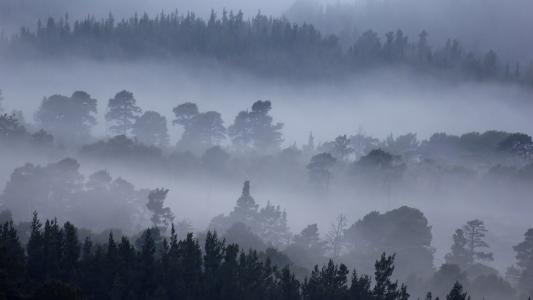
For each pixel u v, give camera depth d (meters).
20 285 100.62
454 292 117.75
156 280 115.44
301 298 117.62
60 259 119.56
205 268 125.00
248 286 115.12
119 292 110.12
